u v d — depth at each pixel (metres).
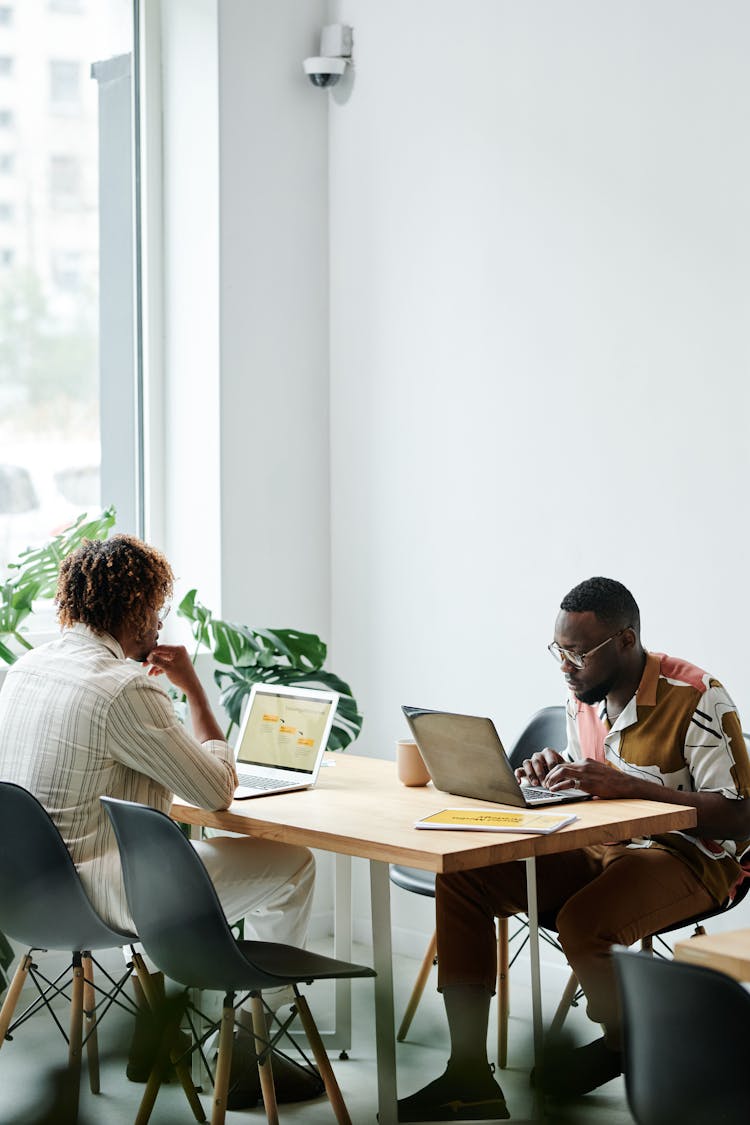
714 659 3.53
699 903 2.90
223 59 4.25
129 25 4.39
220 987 2.47
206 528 4.32
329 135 4.51
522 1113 2.85
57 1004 3.74
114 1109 3.04
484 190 4.04
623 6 3.67
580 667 2.98
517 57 3.94
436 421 4.20
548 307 3.88
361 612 4.45
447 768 2.90
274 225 4.39
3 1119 2.97
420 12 4.19
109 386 4.39
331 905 4.55
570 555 3.85
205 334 4.30
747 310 3.44
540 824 2.57
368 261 4.39
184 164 4.34
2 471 4.16
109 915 2.68
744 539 3.46
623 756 3.01
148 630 2.90
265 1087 2.67
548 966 3.88
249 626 4.35
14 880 2.69
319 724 3.12
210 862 3.07
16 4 4.18
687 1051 1.66
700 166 3.52
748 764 2.92
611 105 3.71
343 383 4.49
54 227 4.27
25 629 4.02
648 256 3.64
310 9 4.46
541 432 3.91
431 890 3.22
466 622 4.13
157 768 2.70
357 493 4.46
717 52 3.48
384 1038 2.63
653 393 3.64
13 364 4.18
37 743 2.73
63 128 4.27
